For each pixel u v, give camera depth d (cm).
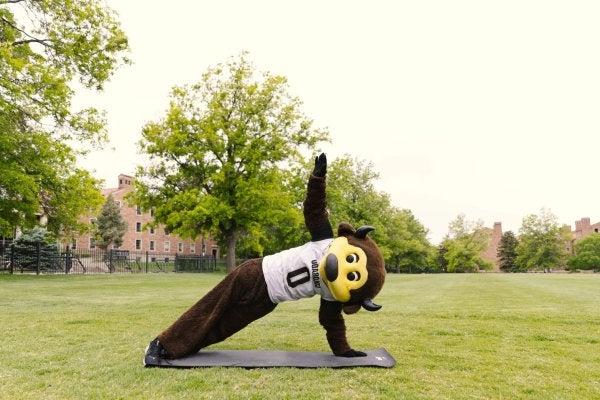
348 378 397
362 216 4478
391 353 504
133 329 638
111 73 2005
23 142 1745
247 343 558
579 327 679
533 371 431
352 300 445
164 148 2841
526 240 6250
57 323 684
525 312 833
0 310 835
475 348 534
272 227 3866
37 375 400
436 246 6925
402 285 1844
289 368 428
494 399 347
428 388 372
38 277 1980
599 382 397
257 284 466
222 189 2866
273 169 2956
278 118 3023
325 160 470
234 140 2831
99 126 1900
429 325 696
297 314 837
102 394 347
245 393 349
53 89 1700
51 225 2080
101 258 3350
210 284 1720
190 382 377
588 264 6094
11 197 1834
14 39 1725
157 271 3325
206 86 2995
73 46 1878
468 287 1681
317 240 480
